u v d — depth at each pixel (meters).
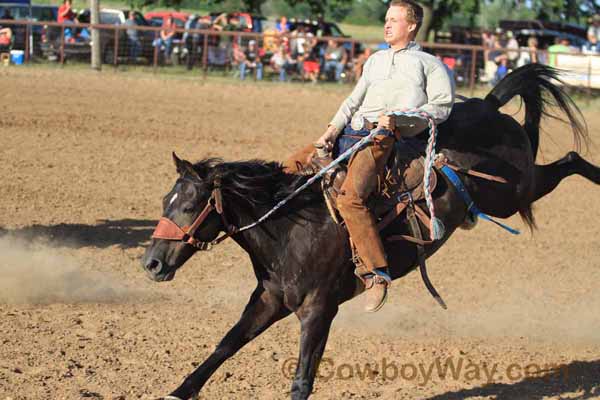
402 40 7.16
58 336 8.62
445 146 7.37
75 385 7.39
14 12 35.62
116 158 18.45
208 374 6.68
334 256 6.77
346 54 31.61
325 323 6.79
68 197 15.17
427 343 9.12
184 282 11.00
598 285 11.81
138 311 9.66
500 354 8.86
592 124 25.58
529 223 8.27
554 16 42.41
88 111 23.34
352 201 6.70
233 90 28.83
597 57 28.98
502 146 7.63
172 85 28.91
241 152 19.73
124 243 12.65
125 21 36.25
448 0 38.12
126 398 7.21
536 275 12.20
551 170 8.23
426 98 7.07
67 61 31.83
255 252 6.87
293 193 6.79
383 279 6.80
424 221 7.09
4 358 7.91
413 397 7.59
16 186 15.61
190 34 31.72
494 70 30.34
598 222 15.78
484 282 11.70
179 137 20.95
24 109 22.91
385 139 6.82
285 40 31.47
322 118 24.78
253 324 6.86
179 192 6.66
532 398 7.67
